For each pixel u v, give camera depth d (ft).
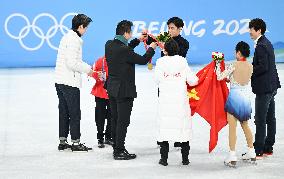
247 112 54.95
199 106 57.57
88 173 53.06
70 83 61.00
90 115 84.79
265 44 56.70
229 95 55.36
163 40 60.23
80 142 67.56
